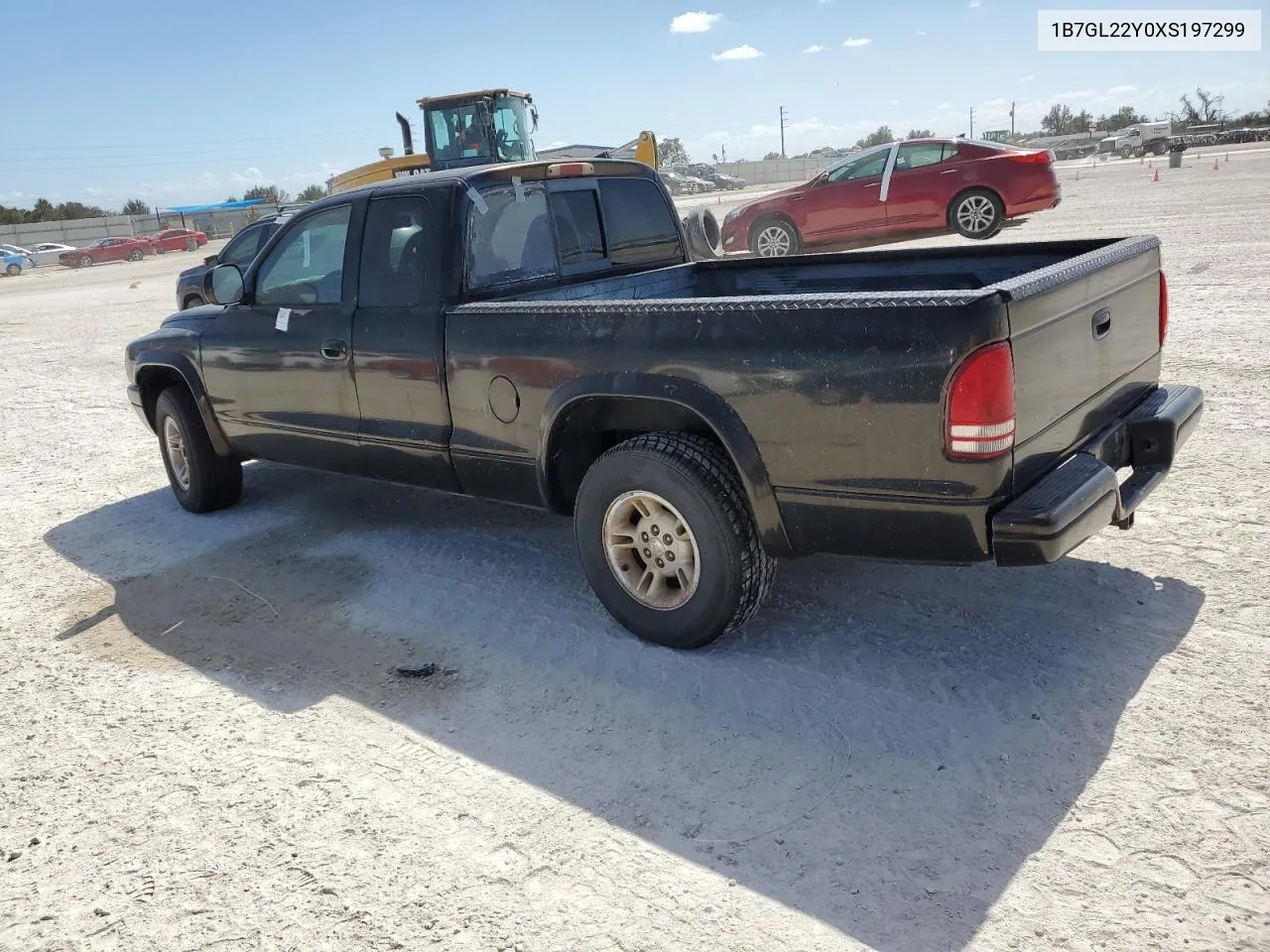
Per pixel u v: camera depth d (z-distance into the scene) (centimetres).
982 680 338
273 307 506
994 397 285
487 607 434
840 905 244
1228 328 809
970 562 307
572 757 317
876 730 316
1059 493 301
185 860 281
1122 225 1557
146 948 248
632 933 240
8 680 400
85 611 468
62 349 1402
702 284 552
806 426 317
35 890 274
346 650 406
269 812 299
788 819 278
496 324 398
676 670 364
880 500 311
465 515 564
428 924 248
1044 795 278
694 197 5238
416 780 310
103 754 340
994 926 233
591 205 497
